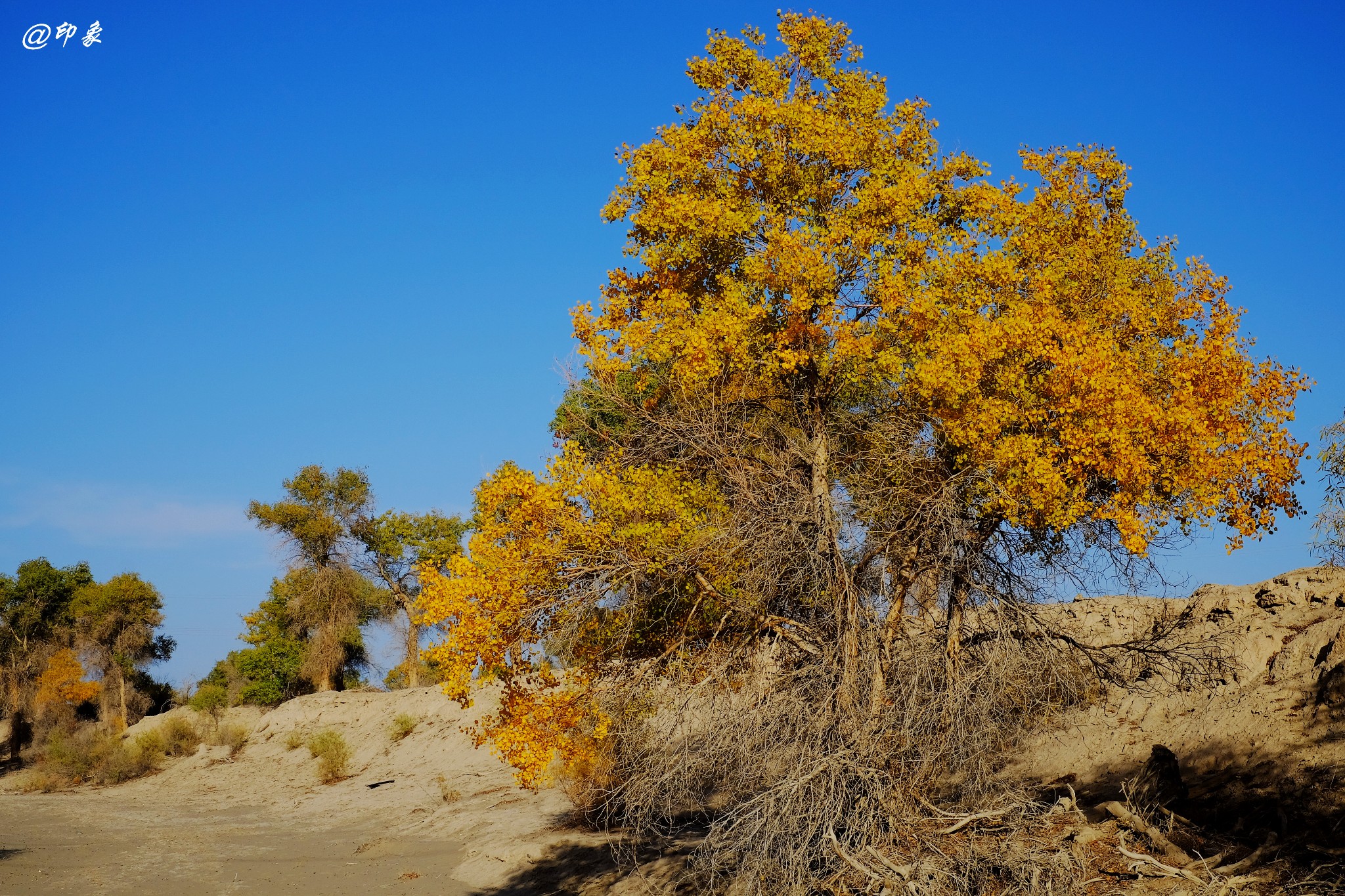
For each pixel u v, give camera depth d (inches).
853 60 605.9
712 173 581.3
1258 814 477.7
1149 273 557.6
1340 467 565.3
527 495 521.3
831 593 521.3
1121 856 450.0
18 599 2214.6
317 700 1803.6
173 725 1836.9
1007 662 498.3
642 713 554.9
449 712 1555.1
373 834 1065.5
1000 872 453.7
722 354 539.5
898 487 531.2
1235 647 625.9
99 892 880.3
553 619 540.1
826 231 553.3
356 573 1955.0
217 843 1092.5
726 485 564.1
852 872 471.2
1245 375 485.1
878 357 526.9
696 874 585.6
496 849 856.3
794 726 513.0
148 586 2281.0
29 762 1982.0
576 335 584.1
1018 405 507.2
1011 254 559.8
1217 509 486.6
